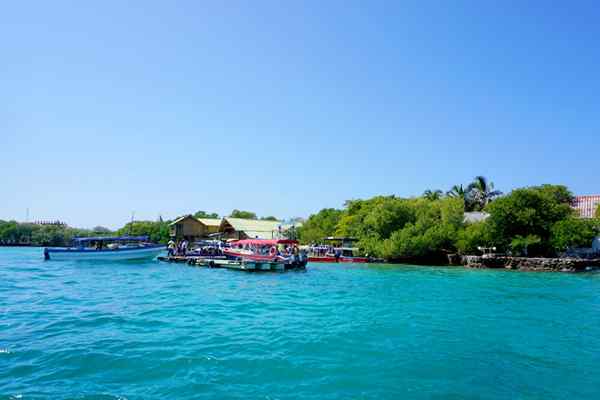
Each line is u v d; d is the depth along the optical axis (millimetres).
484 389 8898
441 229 49000
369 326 14656
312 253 57000
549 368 10375
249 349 11461
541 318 16625
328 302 20250
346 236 63250
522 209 44531
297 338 12766
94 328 13836
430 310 18141
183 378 9164
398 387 8883
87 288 24453
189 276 33125
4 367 9742
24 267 39625
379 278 33094
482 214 56656
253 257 43594
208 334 13156
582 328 14875
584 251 44938
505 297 22484
